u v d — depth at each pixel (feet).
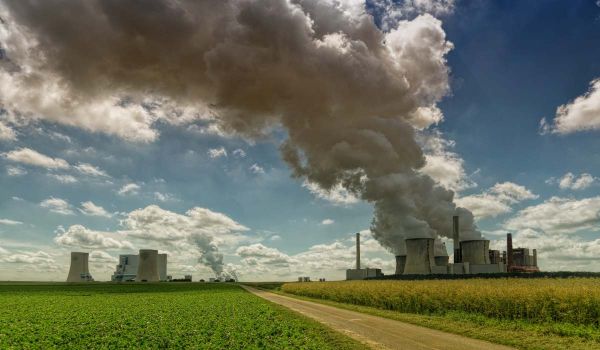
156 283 568.82
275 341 59.98
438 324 82.79
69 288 357.61
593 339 63.21
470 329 74.64
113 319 91.04
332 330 74.74
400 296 121.90
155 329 73.72
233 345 57.31
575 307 81.92
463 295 104.88
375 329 77.41
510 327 77.46
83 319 91.81
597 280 191.21
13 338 65.67
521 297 89.40
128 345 60.13
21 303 153.69
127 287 387.75
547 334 68.90
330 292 180.45
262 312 105.50
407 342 62.08
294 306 138.21
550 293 86.63
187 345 59.31
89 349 57.67
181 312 106.42
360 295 150.82
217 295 207.41
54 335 67.72
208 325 78.48
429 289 116.67
